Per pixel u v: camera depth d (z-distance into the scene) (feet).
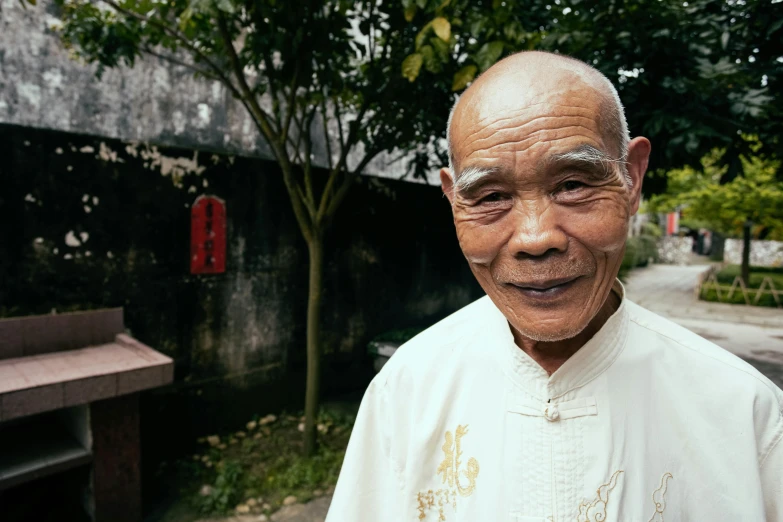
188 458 11.64
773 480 2.58
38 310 9.79
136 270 11.14
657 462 2.59
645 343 2.81
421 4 7.20
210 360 12.59
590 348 2.71
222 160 12.55
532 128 2.21
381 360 15.05
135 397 9.05
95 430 8.54
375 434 3.53
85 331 10.23
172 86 12.47
